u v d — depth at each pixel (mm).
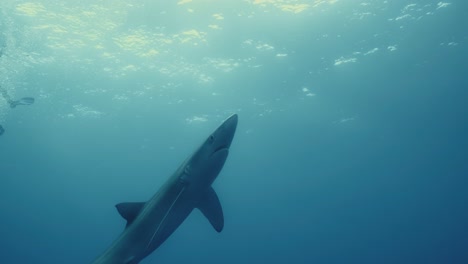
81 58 20031
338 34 18219
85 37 18297
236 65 20406
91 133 31875
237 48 18875
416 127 30344
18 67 20922
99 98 24797
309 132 30453
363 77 22188
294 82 22375
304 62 20344
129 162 39906
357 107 26281
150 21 16891
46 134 32781
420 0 16219
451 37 18969
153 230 4633
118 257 4707
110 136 32312
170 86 22734
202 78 21734
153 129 30109
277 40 18391
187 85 22547
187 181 4512
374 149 35375
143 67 20719
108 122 29047
